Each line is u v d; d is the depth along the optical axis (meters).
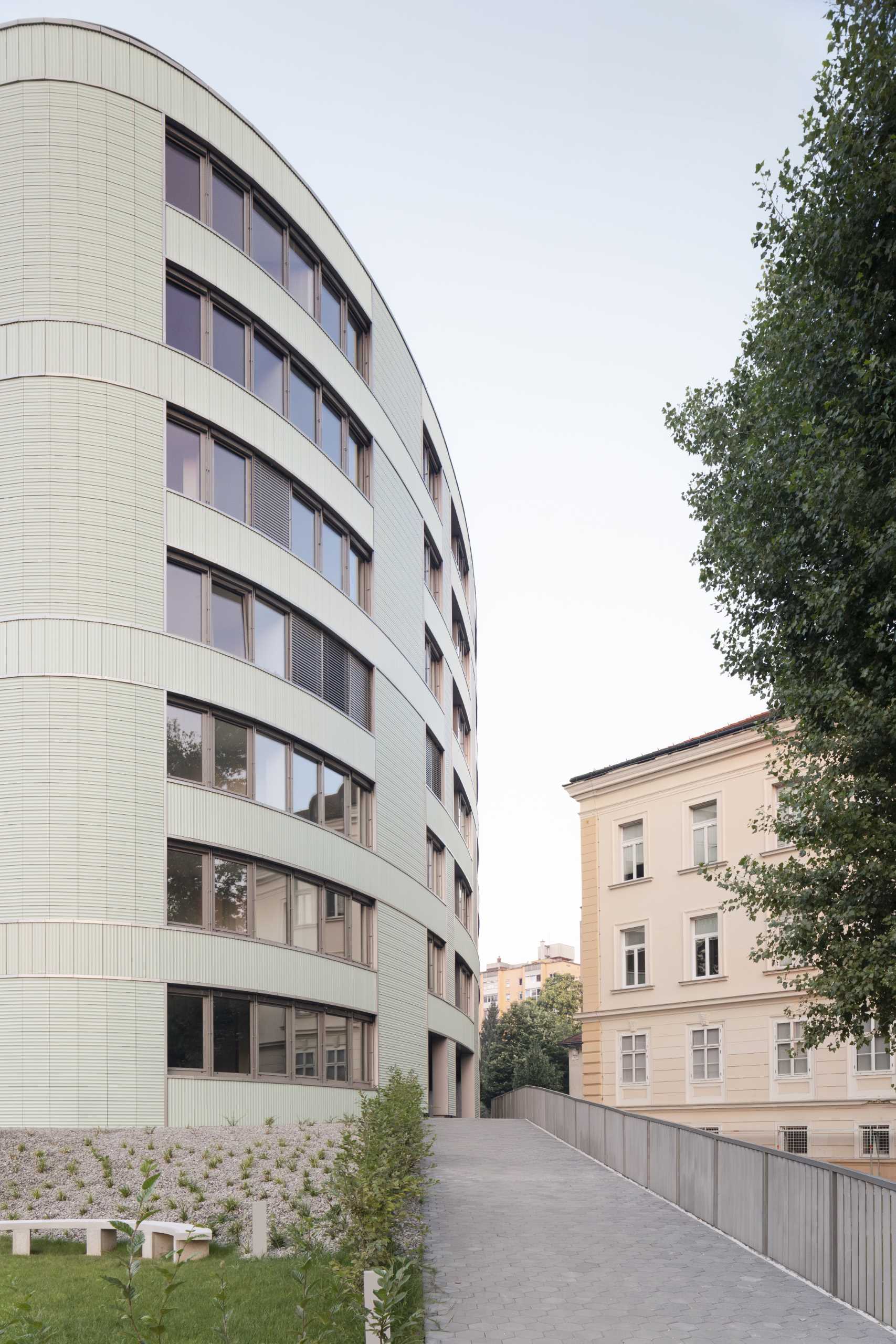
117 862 22.47
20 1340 6.55
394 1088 21.11
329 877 28.28
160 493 24.22
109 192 24.52
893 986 12.73
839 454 13.76
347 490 31.06
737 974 32.25
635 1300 11.77
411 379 38.03
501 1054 75.06
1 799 22.20
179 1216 15.62
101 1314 10.80
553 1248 14.29
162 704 23.59
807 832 14.35
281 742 27.05
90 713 22.67
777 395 15.52
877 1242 11.07
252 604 26.27
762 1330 10.61
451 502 46.22
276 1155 18.80
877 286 13.13
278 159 28.56
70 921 21.88
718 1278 12.76
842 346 13.82
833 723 14.70
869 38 12.83
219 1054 23.89
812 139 13.66
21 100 24.45
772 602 15.92
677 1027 33.78
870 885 13.52
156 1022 22.47
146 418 24.25
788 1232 13.25
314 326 29.69
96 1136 20.44
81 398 23.55
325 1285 11.57
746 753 33.09
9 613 22.73
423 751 37.25
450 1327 10.73
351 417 32.16
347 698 30.64
